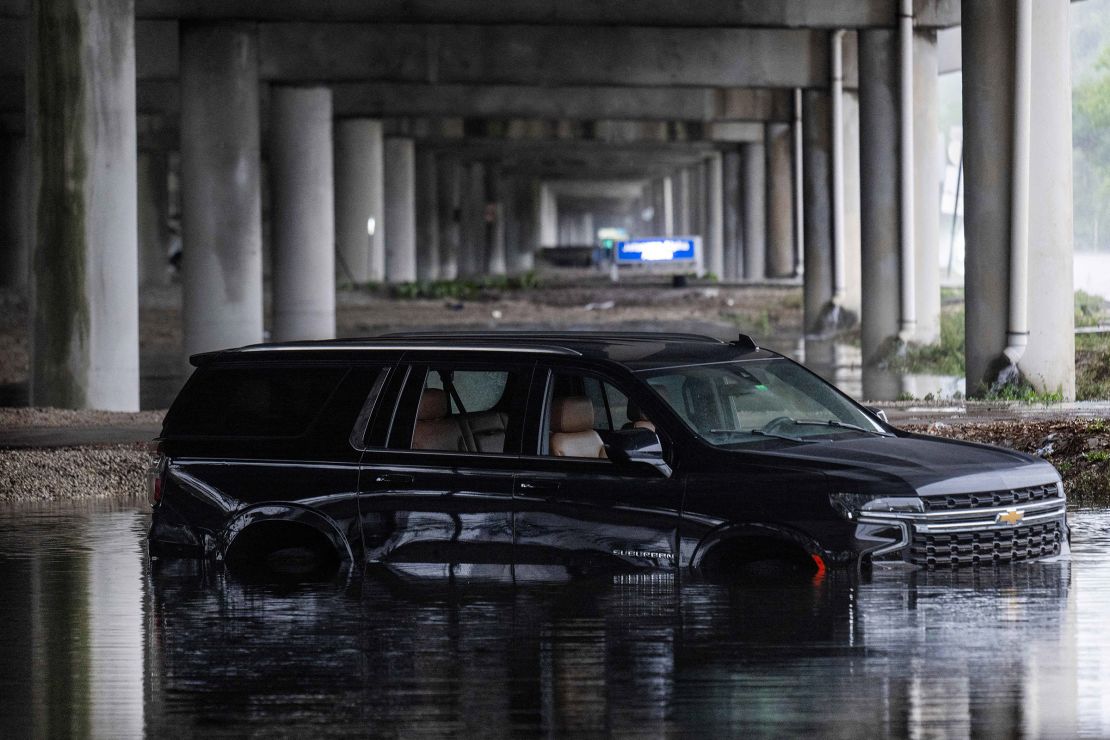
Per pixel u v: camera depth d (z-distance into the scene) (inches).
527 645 813.9
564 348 976.3
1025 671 744.3
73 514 1400.1
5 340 4303.6
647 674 748.0
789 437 970.7
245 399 1031.6
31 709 708.0
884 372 3139.8
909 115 3282.5
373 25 4185.5
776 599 904.3
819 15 3284.9
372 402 999.0
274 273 4488.2
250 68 3393.2
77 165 2471.7
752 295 6127.0
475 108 6240.2
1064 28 2361.0
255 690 737.0
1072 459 1507.1
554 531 949.2
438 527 973.2
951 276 6289.4
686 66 4212.6
